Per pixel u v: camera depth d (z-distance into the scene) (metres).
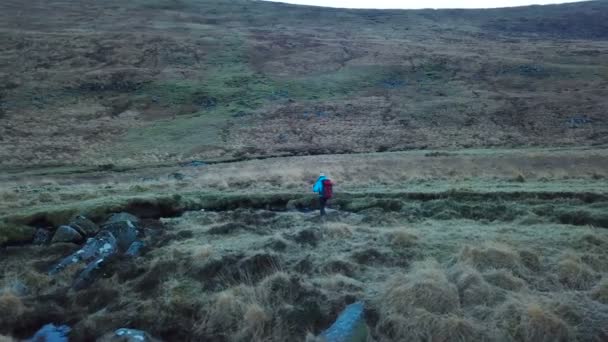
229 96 58.41
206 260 9.28
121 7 106.81
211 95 58.50
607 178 19.47
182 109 54.56
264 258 9.05
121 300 8.43
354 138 43.81
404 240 9.79
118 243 11.38
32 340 7.54
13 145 39.84
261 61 73.00
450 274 7.98
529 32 107.94
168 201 15.49
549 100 52.25
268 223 12.74
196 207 15.83
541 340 6.27
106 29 85.31
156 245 11.22
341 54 76.38
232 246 10.26
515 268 8.12
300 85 62.91
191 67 69.06
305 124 48.56
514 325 6.55
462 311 6.98
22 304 8.41
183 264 9.30
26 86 57.12
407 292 7.31
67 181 27.92
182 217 13.98
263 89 60.97
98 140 43.78
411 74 67.31
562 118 46.22
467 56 73.81
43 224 13.60
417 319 6.84
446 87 61.19
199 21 100.50
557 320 6.36
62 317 8.12
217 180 22.11
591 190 14.34
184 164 35.88
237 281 8.57
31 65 64.56
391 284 7.77
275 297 7.84
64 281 9.66
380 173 24.27
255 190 18.53
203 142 43.06
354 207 14.63
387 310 7.18
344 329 6.62
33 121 47.34
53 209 14.00
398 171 24.83
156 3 114.06
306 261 9.00
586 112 47.00
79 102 54.97
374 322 7.11
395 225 11.75
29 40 72.75
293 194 16.61
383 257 9.16
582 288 7.53
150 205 15.15
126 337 6.98
